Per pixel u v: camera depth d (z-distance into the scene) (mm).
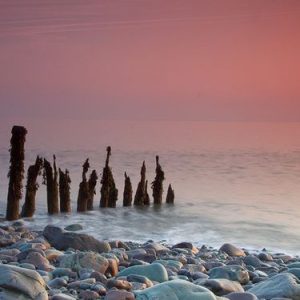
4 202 35938
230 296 10156
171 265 13852
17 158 27234
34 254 12922
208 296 9211
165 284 9391
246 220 30875
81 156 91312
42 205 34062
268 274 14109
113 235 24875
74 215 30391
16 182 27312
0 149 103625
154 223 28828
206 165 77500
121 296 9508
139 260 13711
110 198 33625
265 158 94188
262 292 10633
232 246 18891
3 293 8734
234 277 12570
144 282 11000
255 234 26281
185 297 9148
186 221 29844
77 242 16078
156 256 15672
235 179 58656
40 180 48906
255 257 16078
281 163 83750
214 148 123750
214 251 19062
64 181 31062
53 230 16688
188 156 95688
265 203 39406
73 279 11359
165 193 44031
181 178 58500
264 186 52000
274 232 26984
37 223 27344
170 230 26781
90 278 11078
